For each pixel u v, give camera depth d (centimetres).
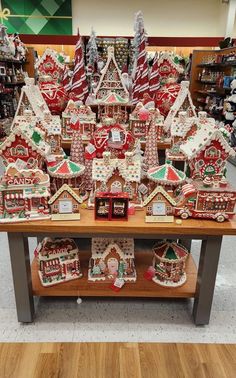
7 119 630
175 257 189
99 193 160
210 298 183
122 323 194
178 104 232
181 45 871
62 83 286
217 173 175
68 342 180
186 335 187
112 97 237
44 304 207
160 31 895
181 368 167
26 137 162
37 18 865
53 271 191
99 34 889
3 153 165
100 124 213
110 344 179
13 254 169
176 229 158
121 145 184
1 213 159
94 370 164
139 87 268
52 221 159
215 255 171
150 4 868
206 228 158
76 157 193
